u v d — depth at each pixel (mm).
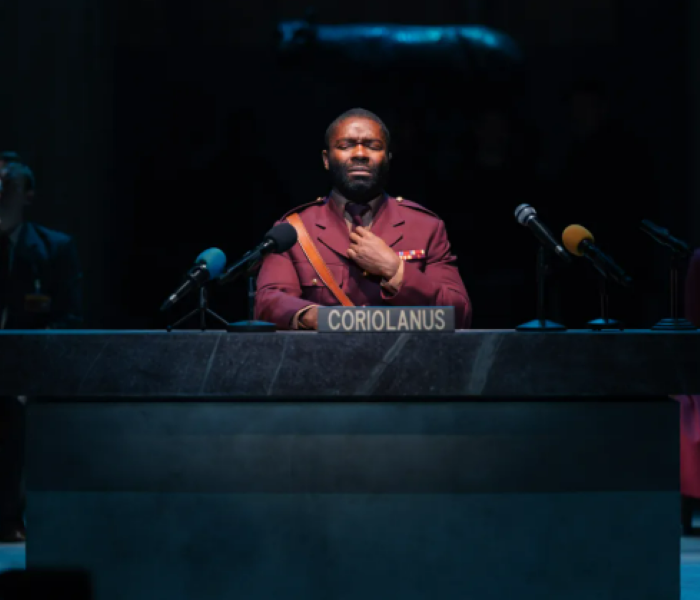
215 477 6586
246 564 6594
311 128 16938
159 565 6609
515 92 15742
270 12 17203
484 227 13680
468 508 6562
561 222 13242
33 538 6617
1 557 9773
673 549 6551
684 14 16484
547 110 16938
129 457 6594
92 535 6609
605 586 6547
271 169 14906
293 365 6359
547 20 16953
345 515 6578
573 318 12953
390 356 6352
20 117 15961
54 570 5207
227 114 17062
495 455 6555
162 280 15781
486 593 6574
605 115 13023
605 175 12844
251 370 6367
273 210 14836
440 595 6578
